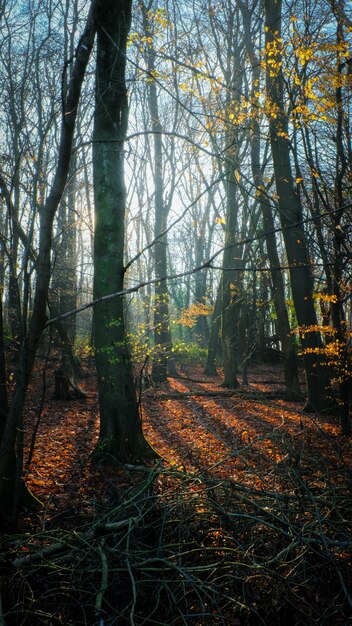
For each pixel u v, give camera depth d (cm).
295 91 1055
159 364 1861
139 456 894
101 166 906
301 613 436
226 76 1811
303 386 2008
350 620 422
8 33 788
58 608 436
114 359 898
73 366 1844
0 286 991
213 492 542
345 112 980
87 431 1161
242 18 1833
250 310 2581
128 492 578
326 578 470
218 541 511
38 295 465
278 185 1375
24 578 439
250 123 1105
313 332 1419
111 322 905
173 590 456
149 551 463
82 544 487
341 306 1060
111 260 913
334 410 1382
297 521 519
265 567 446
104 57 815
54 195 446
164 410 1440
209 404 1537
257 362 2750
